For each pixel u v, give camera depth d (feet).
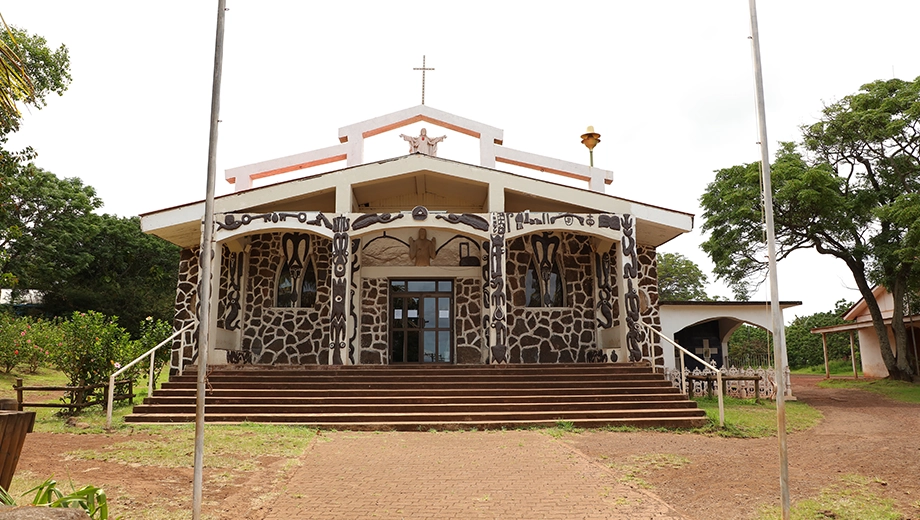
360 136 68.39
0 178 57.93
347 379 47.80
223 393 45.27
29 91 22.24
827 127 88.12
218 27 21.43
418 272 64.18
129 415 42.65
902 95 81.66
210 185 20.75
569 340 64.44
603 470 29.71
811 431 45.55
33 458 30.01
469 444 36.35
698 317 74.38
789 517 20.81
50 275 126.00
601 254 64.64
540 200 62.39
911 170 83.87
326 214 54.70
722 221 84.84
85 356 50.24
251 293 63.52
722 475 28.86
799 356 156.04
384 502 24.53
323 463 30.94
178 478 27.09
